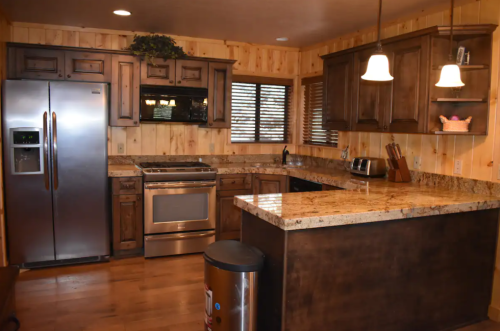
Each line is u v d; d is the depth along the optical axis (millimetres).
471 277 2805
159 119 4262
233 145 4992
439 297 2670
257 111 5098
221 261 2119
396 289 2471
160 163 4465
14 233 3619
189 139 4770
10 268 2264
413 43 3053
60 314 2848
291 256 2090
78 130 3711
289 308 2117
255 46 4906
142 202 4020
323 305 2217
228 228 4398
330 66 4039
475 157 2977
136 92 4156
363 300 2354
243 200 2496
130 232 4012
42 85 3580
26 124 3555
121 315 2855
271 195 2699
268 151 5188
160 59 4211
